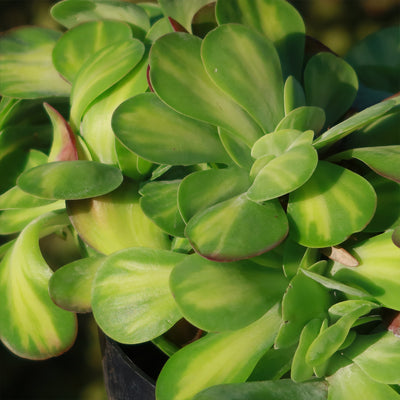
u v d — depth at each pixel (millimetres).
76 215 594
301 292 557
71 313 591
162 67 584
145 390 586
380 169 554
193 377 561
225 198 572
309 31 1305
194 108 583
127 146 573
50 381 1114
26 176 580
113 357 603
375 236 573
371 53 685
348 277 569
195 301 554
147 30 652
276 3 628
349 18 1334
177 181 594
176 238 598
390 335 564
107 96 612
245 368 561
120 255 580
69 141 599
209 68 583
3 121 637
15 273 606
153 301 573
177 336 596
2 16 1322
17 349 588
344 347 562
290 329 551
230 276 563
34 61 659
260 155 581
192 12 645
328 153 605
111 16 658
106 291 576
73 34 640
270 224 556
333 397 556
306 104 623
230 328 553
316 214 559
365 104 660
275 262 575
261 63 594
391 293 557
